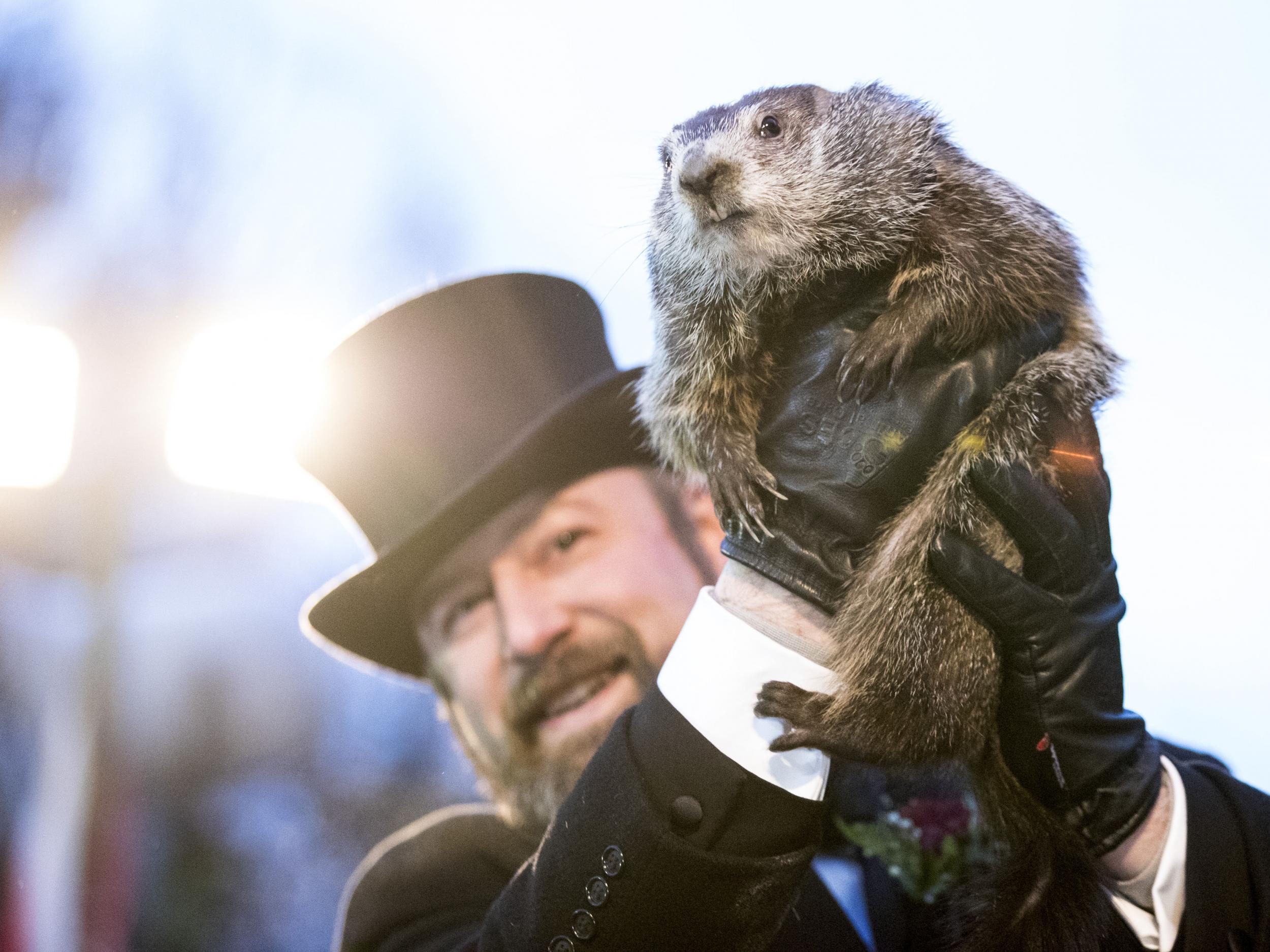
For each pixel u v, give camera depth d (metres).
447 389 2.58
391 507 2.65
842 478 1.81
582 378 2.70
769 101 2.46
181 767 8.08
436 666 2.67
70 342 8.58
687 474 2.32
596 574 2.45
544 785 2.40
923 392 1.84
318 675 8.66
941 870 2.02
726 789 1.56
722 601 1.81
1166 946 1.75
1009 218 2.13
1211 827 1.78
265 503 9.00
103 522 8.37
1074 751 1.75
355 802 7.79
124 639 8.33
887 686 1.74
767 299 2.24
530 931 1.62
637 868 1.53
